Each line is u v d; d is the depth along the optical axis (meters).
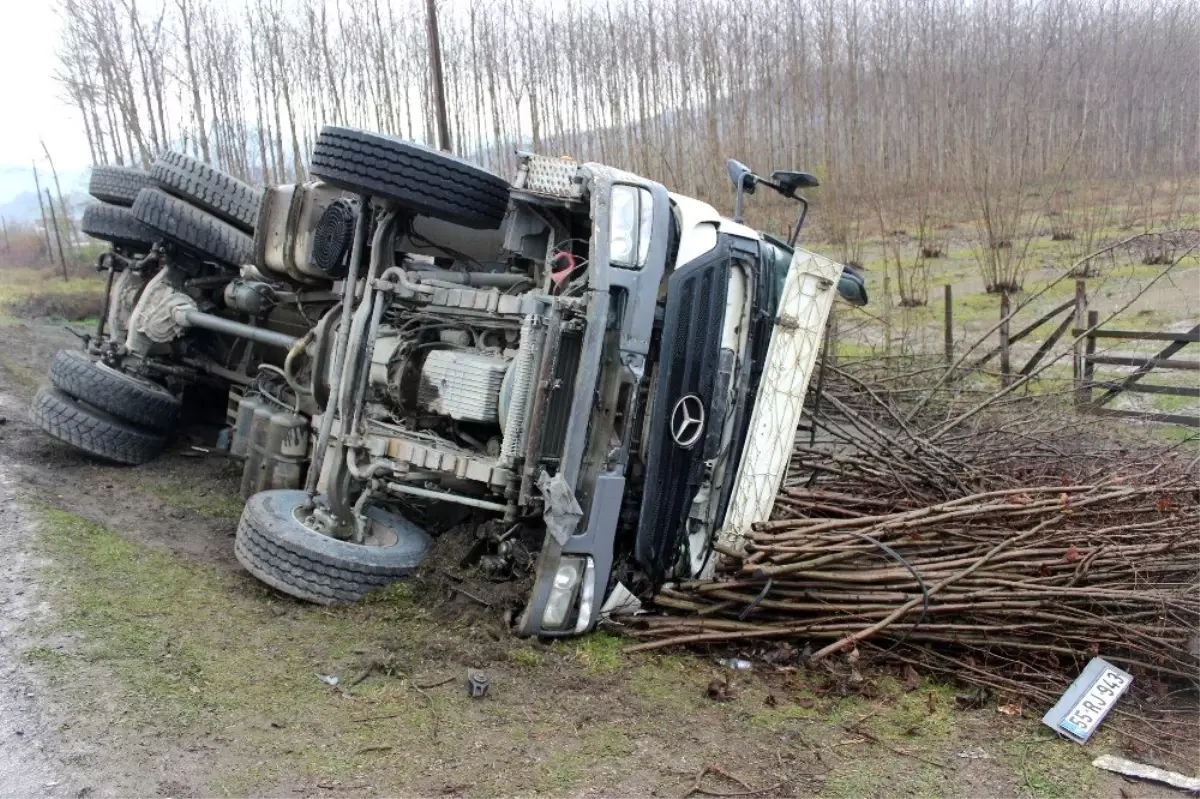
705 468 5.03
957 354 11.47
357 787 3.10
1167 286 14.75
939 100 20.92
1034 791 3.52
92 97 20.55
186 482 7.00
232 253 7.36
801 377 5.27
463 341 5.28
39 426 6.89
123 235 7.91
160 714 3.39
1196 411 10.29
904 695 4.36
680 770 3.45
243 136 21.77
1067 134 19.67
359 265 5.62
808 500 5.73
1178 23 22.16
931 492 6.00
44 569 4.54
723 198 19.98
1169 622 4.57
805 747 3.74
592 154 22.81
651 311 4.65
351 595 4.66
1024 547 4.78
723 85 22.62
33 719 3.25
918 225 19.16
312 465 5.27
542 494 4.40
